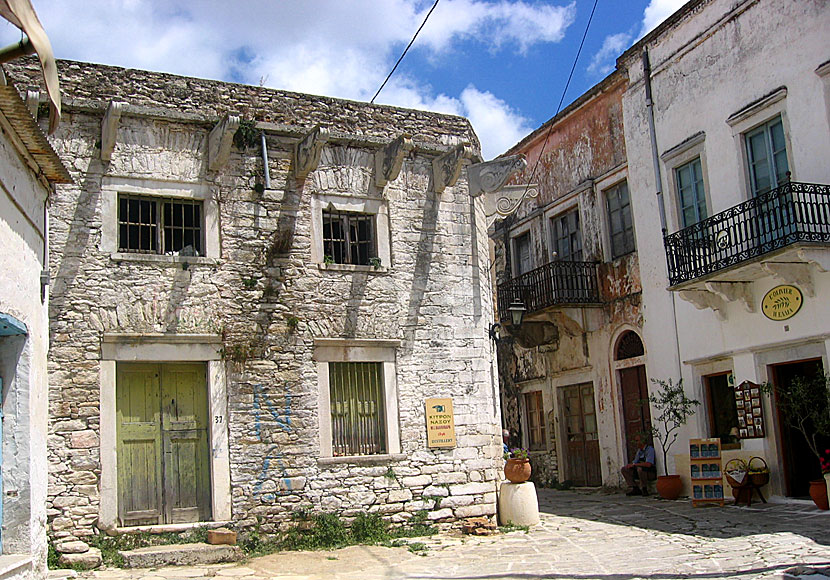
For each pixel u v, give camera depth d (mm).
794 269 12391
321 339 11352
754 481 12891
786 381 13359
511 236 21234
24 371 7805
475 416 12266
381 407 11742
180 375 10625
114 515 9781
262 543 10430
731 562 8602
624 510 13523
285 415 10969
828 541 9359
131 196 10625
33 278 8078
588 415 18172
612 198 17594
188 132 11023
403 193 12430
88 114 10438
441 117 13031
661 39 15961
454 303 12500
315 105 12008
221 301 10836
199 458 10547
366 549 10359
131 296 10312
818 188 12281
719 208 14344
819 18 12508
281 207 11445
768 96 13289
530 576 8406
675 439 15281
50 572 8773
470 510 11898
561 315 17594
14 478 7652
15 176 7441
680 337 15266
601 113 17828
